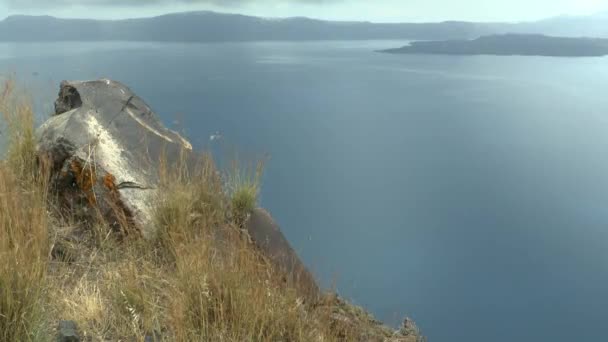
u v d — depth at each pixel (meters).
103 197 5.35
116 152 5.84
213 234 5.14
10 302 3.08
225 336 3.67
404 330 5.11
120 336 3.59
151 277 4.39
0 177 4.50
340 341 4.40
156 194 5.44
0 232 3.73
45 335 3.19
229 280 4.04
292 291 4.53
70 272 4.34
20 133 5.75
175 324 3.63
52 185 5.56
